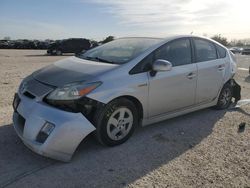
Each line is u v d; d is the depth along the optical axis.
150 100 4.25
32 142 3.36
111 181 3.17
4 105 5.84
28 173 3.24
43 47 46.25
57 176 3.21
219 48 5.83
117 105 3.86
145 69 4.16
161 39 4.66
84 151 3.82
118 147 4.00
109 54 4.49
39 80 3.81
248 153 4.03
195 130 4.84
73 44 31.36
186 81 4.80
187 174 3.38
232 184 3.22
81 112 3.49
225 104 6.12
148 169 3.46
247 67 18.94
